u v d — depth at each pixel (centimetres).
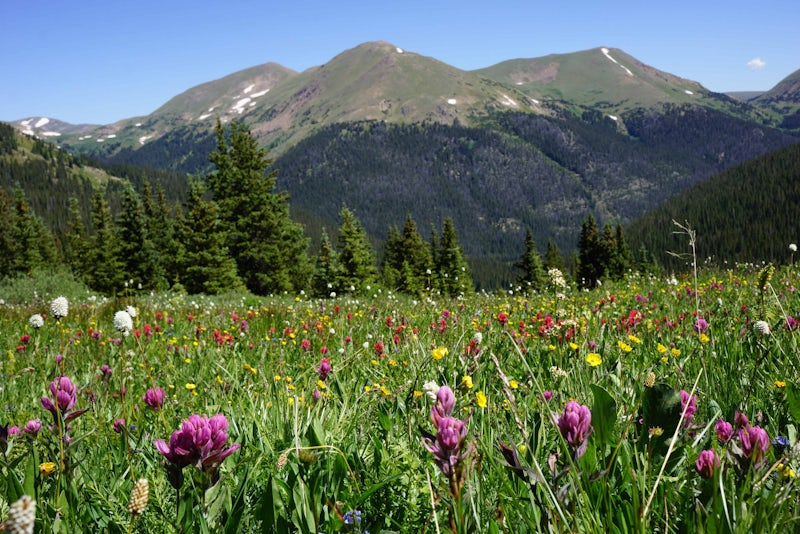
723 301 730
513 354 450
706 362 378
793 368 327
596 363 338
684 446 201
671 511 183
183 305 1620
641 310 770
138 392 439
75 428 318
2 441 216
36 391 454
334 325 780
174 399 412
